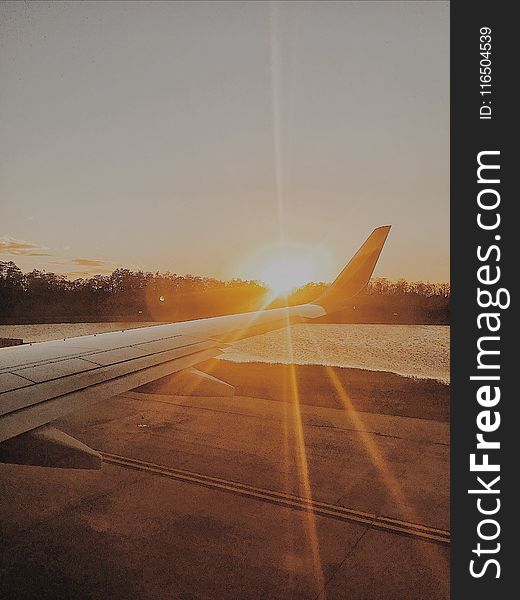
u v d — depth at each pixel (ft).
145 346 26.61
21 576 21.11
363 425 45.11
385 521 26.96
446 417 46.91
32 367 21.67
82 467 17.56
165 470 33.65
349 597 20.34
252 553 23.45
